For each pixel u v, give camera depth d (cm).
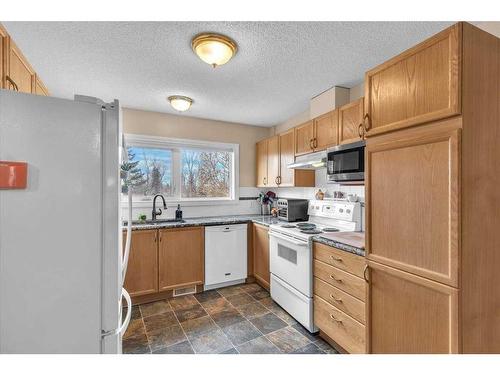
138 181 321
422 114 113
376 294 138
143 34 160
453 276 101
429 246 110
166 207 318
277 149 330
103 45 171
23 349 84
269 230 278
